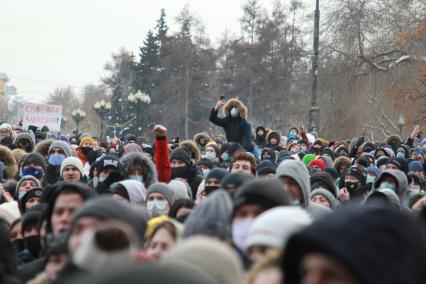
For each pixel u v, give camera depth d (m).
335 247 5.95
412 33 78.62
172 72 156.50
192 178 23.56
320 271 6.04
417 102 77.94
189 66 153.25
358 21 83.38
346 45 83.81
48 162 25.42
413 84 80.19
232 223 10.63
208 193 17.94
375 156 39.06
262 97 150.12
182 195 18.86
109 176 19.66
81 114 117.50
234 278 7.66
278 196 10.61
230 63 154.62
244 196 10.66
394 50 81.75
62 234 11.38
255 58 151.12
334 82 85.56
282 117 147.75
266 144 43.72
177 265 5.32
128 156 20.66
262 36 151.50
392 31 83.19
